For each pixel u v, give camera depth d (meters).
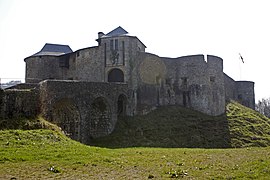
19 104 27.48
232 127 38.91
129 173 12.73
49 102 29.89
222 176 11.76
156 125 37.12
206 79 46.22
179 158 16.91
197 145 33.16
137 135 34.03
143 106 41.12
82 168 13.62
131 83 42.59
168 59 47.12
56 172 12.75
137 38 44.50
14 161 14.44
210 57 47.53
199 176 11.91
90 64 45.66
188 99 46.00
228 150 21.64
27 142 18.23
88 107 32.84
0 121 24.78
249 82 65.38
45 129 22.83
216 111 46.28
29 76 51.59
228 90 60.22
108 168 13.73
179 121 39.16
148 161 15.80
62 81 31.33
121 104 38.75
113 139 32.84
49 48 54.88
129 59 43.16
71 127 31.83
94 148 19.89
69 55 49.91
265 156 16.33
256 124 41.78
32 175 12.14
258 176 11.59
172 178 11.70
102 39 44.72
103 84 34.88
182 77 46.69
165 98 45.56
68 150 17.50
